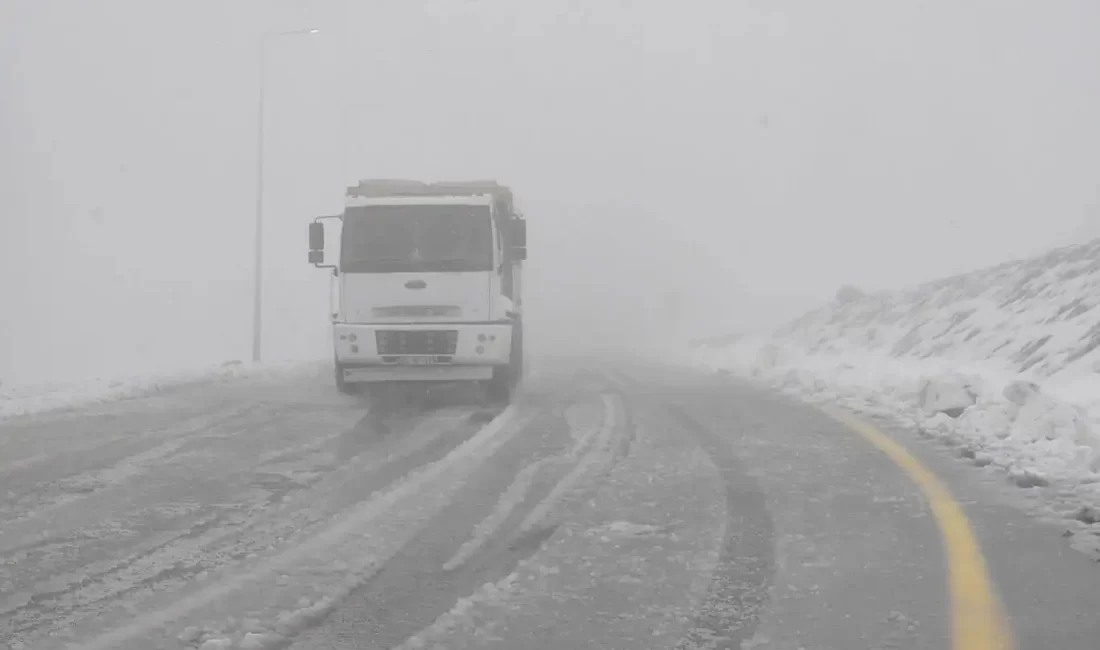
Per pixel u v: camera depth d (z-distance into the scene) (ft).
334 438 55.26
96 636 24.00
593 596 26.86
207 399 76.69
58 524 35.14
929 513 36.27
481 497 39.22
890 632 24.08
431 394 80.69
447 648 23.18
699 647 23.18
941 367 87.10
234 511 37.09
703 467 45.37
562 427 59.36
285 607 26.09
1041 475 40.73
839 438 54.13
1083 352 72.28
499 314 76.02
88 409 69.67
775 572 28.99
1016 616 25.23
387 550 31.60
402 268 76.02
